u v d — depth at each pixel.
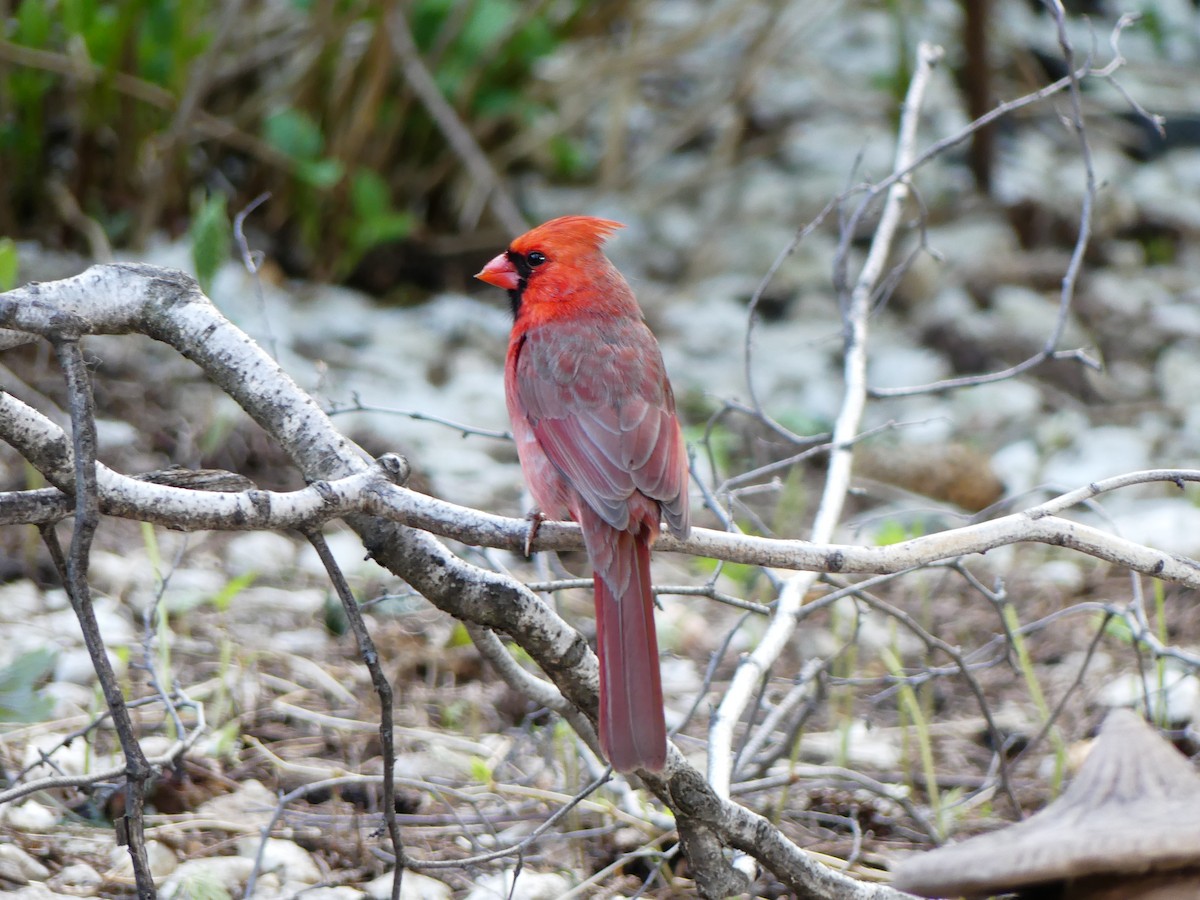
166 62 14.54
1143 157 19.45
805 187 17.73
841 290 8.76
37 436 5.20
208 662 8.83
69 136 14.88
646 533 6.04
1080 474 12.55
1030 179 17.94
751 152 18.31
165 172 14.12
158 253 13.98
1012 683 9.39
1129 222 17.66
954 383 8.29
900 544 5.62
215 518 5.13
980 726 8.74
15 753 7.57
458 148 14.94
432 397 13.12
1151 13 19.22
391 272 15.95
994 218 17.25
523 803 7.49
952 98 19.14
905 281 16.14
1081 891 4.24
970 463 12.41
